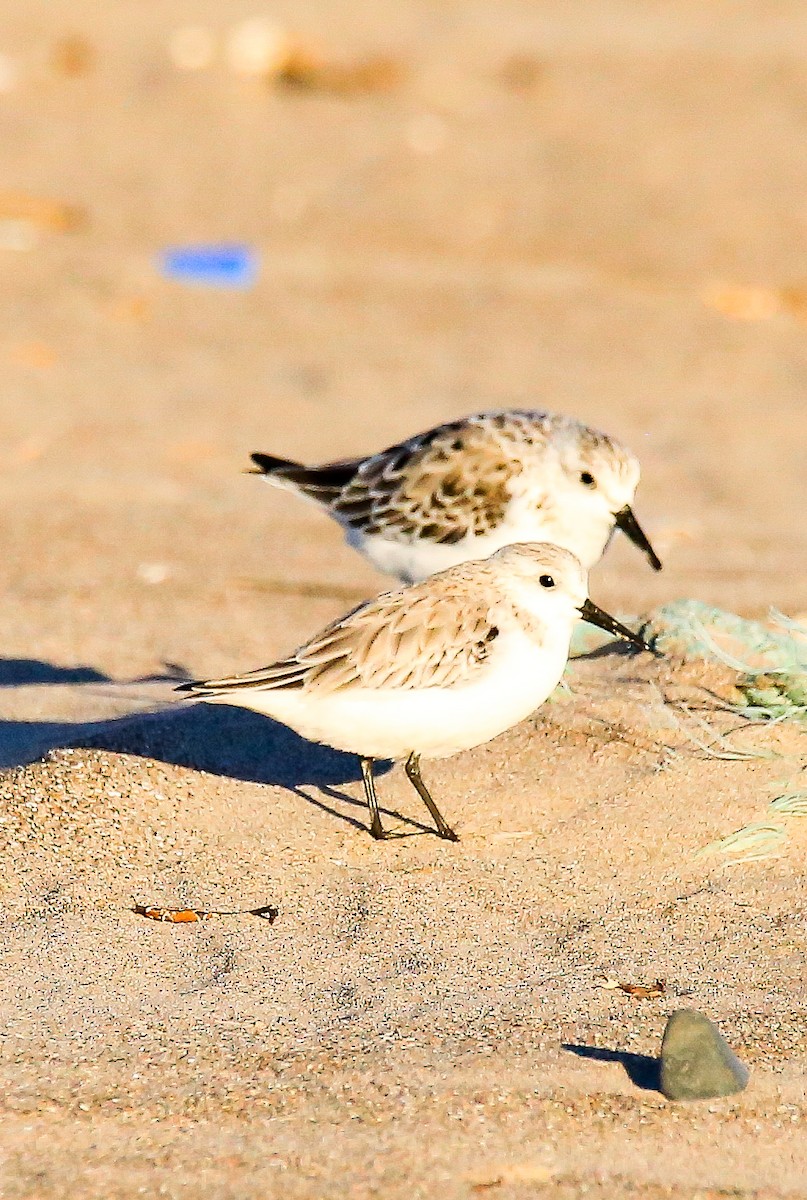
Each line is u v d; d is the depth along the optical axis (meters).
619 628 9.55
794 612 13.48
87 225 28.06
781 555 15.83
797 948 8.30
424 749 9.49
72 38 39.75
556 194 29.95
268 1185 6.50
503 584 9.45
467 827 9.64
